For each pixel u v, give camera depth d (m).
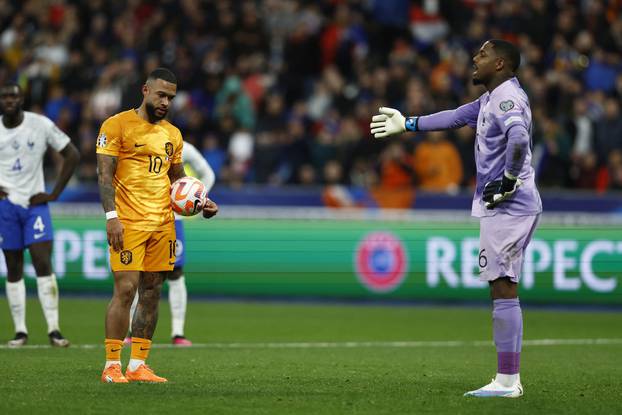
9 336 39.44
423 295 56.34
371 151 63.09
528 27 70.75
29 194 36.16
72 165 36.59
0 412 21.44
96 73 72.69
